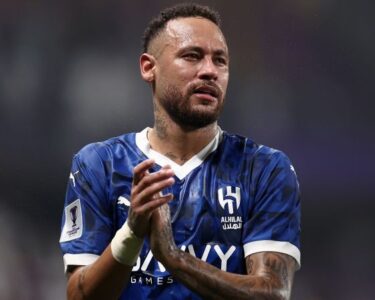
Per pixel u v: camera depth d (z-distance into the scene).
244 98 44.72
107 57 45.66
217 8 44.47
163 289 14.22
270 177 14.77
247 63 44.72
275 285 13.72
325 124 45.56
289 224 14.55
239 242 14.46
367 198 45.75
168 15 15.05
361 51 46.53
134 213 13.13
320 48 46.03
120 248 13.46
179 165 14.91
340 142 45.91
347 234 45.00
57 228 41.25
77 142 44.06
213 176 14.78
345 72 46.22
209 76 14.34
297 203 14.88
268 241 14.31
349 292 43.38
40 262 39.50
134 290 14.34
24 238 40.03
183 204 14.50
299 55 45.50
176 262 13.23
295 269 14.52
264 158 15.00
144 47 15.59
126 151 15.17
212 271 13.32
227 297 13.31
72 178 15.14
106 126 44.28
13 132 43.88
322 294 43.25
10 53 45.09
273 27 45.12
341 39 46.22
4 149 43.44
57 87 44.94
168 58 14.66
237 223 14.49
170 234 13.41
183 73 14.43
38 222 41.03
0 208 41.06
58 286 39.28
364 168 45.97
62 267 39.88
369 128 46.25
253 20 44.75
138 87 45.03
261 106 44.91
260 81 44.78
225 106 44.56
